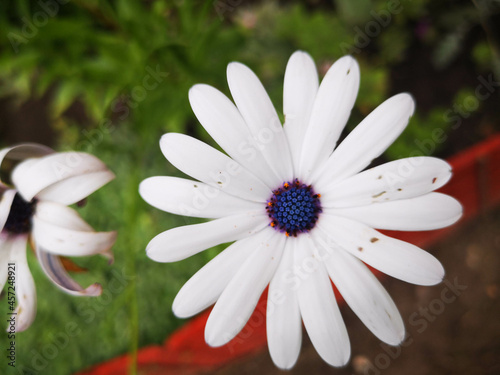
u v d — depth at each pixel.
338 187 0.14
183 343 0.22
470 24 0.23
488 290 0.24
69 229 0.14
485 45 0.23
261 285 0.14
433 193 0.14
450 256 0.24
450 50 0.23
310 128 0.14
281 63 0.22
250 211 0.14
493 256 0.24
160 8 0.20
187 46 0.19
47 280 0.22
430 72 0.24
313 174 0.14
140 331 0.23
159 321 0.23
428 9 0.23
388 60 0.24
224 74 0.20
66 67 0.21
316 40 0.22
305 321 0.14
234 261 0.14
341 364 0.14
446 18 0.23
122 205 0.22
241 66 0.14
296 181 0.15
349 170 0.14
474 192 0.23
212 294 0.14
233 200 0.14
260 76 0.21
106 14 0.20
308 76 0.14
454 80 0.23
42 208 0.14
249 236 0.14
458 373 0.24
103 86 0.22
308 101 0.14
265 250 0.14
